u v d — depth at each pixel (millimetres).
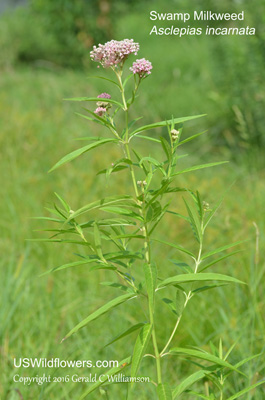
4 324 3654
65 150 7527
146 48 15023
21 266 4344
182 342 3695
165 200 5438
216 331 3611
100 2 15406
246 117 6980
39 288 4348
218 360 1979
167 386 1989
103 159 7016
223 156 7867
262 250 4398
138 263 4461
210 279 1853
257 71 7965
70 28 15172
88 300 4211
